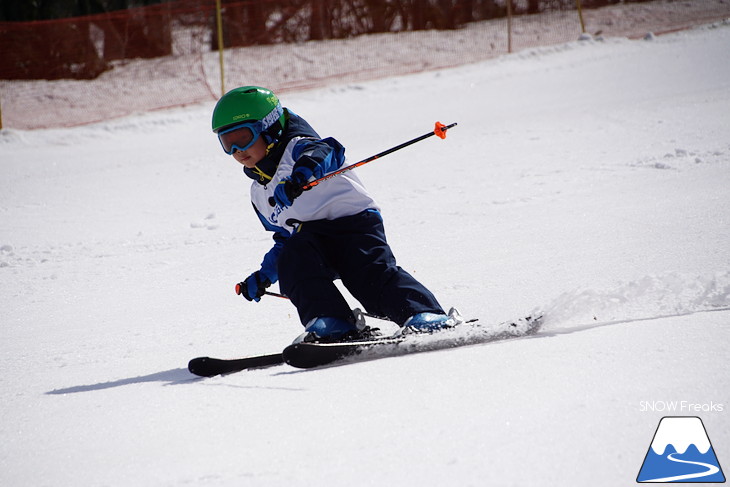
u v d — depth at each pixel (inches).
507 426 323.6
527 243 792.3
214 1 3321.9
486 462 296.0
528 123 1654.8
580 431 312.0
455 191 1135.0
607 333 434.9
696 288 487.2
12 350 627.8
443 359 429.1
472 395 364.8
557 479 280.4
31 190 1541.6
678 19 3191.4
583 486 275.6
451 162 1360.7
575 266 673.0
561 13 3442.4
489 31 3341.5
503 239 824.9
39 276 914.7
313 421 358.9
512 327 458.6
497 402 351.6
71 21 3093.0
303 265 485.1
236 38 3339.1
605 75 2236.7
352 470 301.7
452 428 328.5
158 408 409.7
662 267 627.8
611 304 475.5
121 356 573.0
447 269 727.1
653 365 374.9
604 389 350.6
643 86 1966.0
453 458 301.9
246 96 479.5
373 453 314.7
